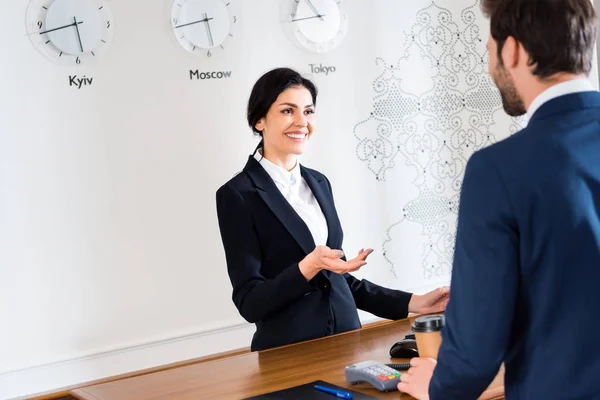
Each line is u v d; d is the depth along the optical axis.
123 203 3.17
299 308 2.25
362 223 3.78
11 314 2.95
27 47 2.95
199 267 3.35
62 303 3.05
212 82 3.35
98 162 3.11
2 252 2.93
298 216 2.33
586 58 1.22
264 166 2.41
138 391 1.79
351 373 1.68
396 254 3.89
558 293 1.16
